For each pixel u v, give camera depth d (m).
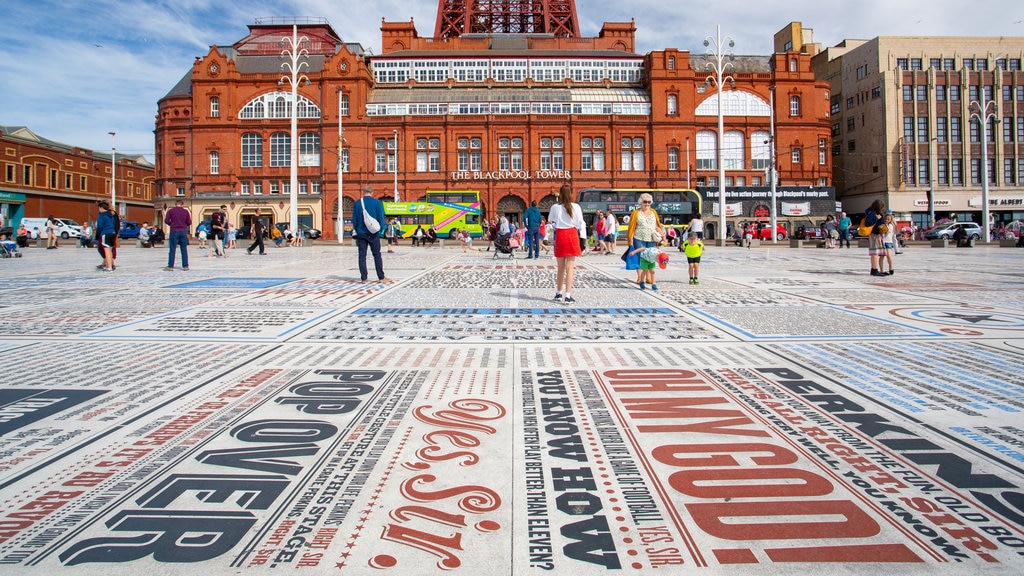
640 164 69.12
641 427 3.77
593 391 4.59
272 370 5.25
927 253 27.80
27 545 2.41
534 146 68.44
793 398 4.36
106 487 2.92
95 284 12.75
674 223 53.03
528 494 2.86
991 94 63.75
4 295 10.70
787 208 61.56
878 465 3.16
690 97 69.06
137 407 4.17
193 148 67.75
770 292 11.19
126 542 2.44
